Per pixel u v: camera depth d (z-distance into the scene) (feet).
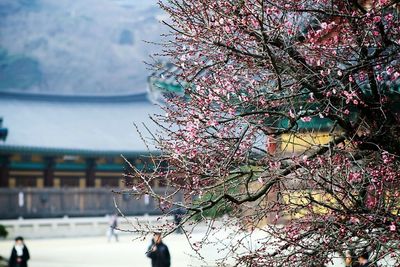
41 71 406.21
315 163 44.01
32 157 339.98
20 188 309.42
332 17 47.34
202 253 85.81
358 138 46.42
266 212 45.27
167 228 44.62
